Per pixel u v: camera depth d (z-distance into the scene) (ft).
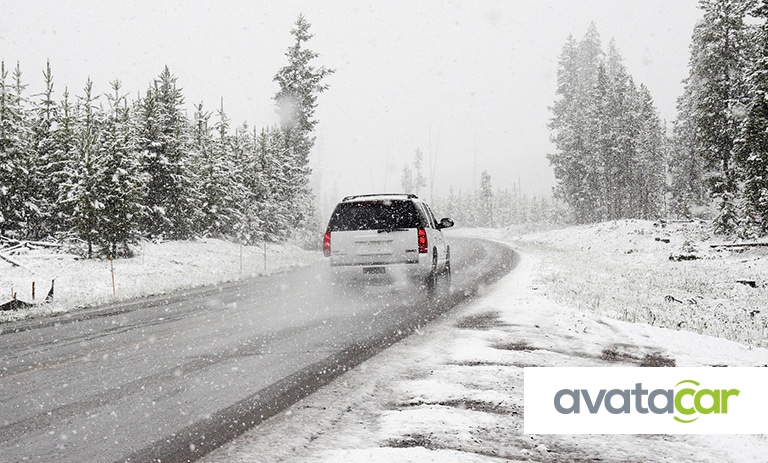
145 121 93.30
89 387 17.33
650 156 178.70
